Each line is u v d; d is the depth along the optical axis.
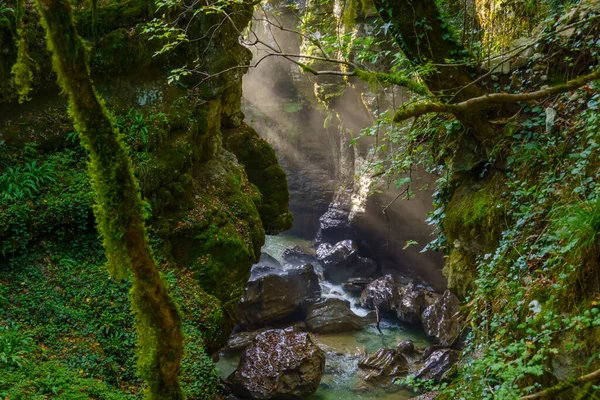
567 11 7.29
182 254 10.91
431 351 14.50
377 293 17.56
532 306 5.26
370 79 6.91
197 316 9.91
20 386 7.17
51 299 9.03
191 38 11.55
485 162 7.30
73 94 2.84
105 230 2.98
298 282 17.80
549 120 6.51
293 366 12.41
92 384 7.75
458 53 7.04
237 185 12.64
